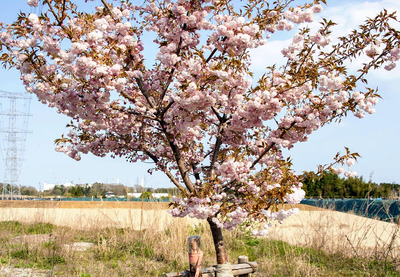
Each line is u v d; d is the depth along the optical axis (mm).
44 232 8523
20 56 3391
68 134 5203
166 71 4285
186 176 4059
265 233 3395
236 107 3977
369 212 8430
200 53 3469
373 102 3938
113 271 6000
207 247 7449
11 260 6363
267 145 4062
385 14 3969
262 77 3785
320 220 7621
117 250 7070
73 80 3779
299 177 3557
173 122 3969
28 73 3570
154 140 5055
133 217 9125
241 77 3650
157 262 6641
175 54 3582
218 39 3650
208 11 3785
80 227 8898
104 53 3502
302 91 3990
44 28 3373
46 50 3273
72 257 6551
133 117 4484
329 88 3691
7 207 11242
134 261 6535
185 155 4836
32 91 3686
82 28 3582
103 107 3658
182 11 3555
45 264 6188
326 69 4035
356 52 4191
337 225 7785
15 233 8422
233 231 8258
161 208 8352
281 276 5805
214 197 3543
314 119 3805
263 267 6207
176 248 6895
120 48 3561
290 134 3990
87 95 3506
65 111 4164
